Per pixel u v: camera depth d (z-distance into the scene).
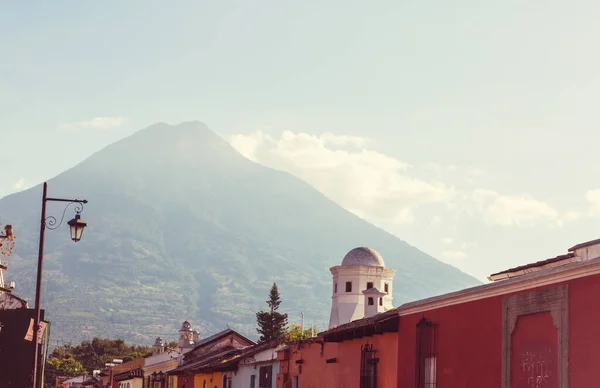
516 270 27.16
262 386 44.94
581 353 17.77
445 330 23.83
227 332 78.12
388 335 27.78
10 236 40.50
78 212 32.19
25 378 38.09
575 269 18.03
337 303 88.31
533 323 19.62
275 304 119.69
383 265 88.94
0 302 39.66
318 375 34.53
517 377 20.02
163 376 81.44
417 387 24.89
